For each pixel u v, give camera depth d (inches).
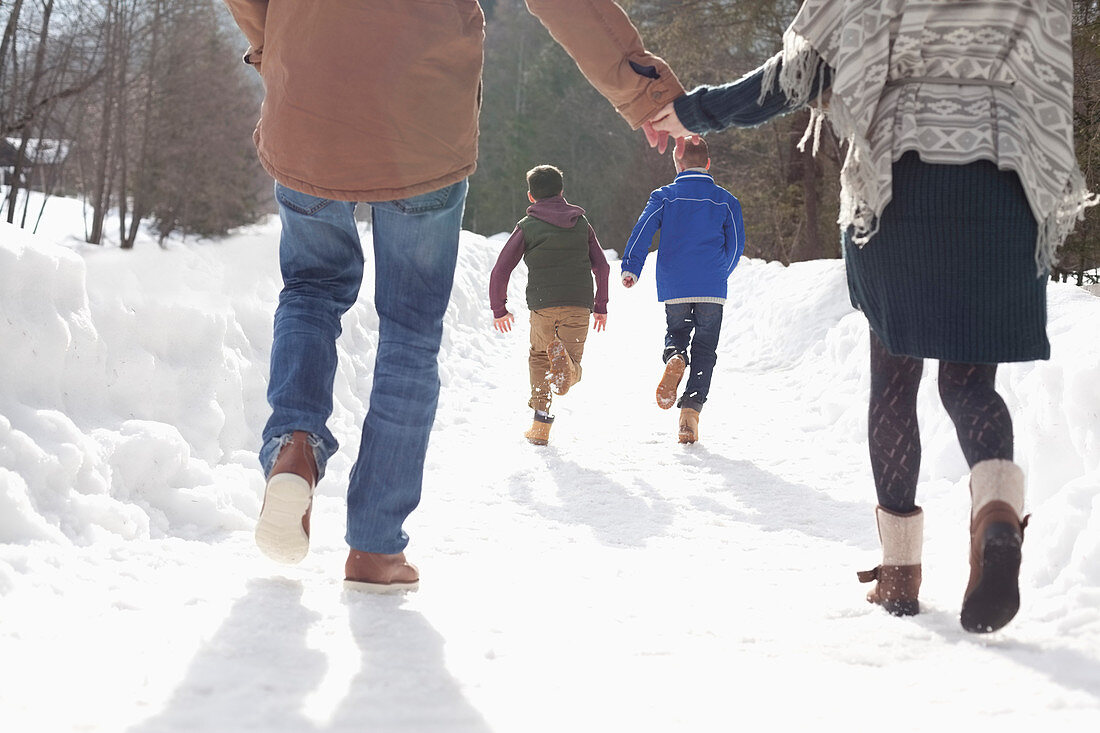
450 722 69.1
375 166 100.9
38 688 69.5
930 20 92.0
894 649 89.0
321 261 109.3
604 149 2287.2
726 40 842.8
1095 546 104.5
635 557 137.0
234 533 133.6
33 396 128.6
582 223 235.6
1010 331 91.0
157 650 80.4
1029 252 92.0
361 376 245.8
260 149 105.8
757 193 1035.9
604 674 83.0
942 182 91.3
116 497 128.2
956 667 82.2
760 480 194.2
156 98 1347.2
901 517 103.0
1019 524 84.6
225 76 1433.3
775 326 371.2
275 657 81.5
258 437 174.6
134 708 67.4
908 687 78.1
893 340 94.1
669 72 110.2
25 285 131.4
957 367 94.3
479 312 407.5
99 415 137.2
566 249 231.8
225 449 162.9
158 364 152.6
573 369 229.0
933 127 91.8
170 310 158.2
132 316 149.9
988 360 90.6
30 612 87.3
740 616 104.3
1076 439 139.8
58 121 1181.1
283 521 97.7
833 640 93.6
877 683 79.8
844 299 356.5
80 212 1512.1
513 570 126.0
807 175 920.9
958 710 71.7
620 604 109.6
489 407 275.6
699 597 113.5
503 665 84.2
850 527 159.2
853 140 94.0
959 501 155.8
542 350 232.1
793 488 187.2
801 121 892.0
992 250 90.9
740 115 106.3
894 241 93.4
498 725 69.0
